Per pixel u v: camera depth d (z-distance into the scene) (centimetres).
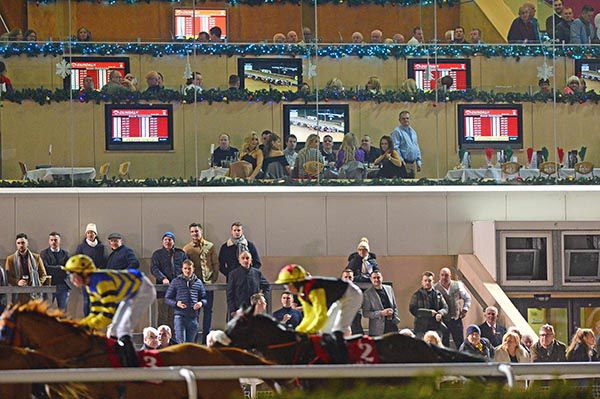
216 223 3247
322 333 1697
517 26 3416
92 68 3250
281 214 3275
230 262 3055
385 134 3347
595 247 3275
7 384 1502
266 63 3316
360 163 3331
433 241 3334
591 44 3441
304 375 1427
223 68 3297
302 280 1731
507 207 3362
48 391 1573
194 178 3266
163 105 3262
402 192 3325
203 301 2895
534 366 1487
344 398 1302
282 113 3309
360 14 3359
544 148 3403
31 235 3170
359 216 3306
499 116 3394
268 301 2975
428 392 1305
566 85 3422
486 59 3397
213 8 3303
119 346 1595
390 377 1509
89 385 1570
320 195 3291
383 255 3309
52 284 2992
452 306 2967
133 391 1582
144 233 3212
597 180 3416
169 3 3284
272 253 3259
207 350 1619
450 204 3344
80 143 3228
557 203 3381
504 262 3238
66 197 3188
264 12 3328
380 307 2927
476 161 3378
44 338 1577
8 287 2902
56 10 3250
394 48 3359
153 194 3219
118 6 3272
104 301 1598
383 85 3353
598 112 3428
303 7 3338
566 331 3269
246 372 1418
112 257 3025
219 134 3281
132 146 3247
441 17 3394
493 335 2916
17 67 3222
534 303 3259
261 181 3288
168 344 2534
